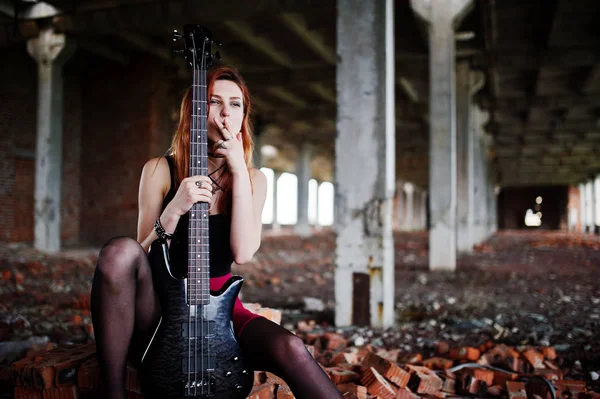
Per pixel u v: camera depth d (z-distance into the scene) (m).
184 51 1.86
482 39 11.91
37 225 11.06
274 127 23.25
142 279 1.71
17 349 3.14
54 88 10.95
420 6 9.81
